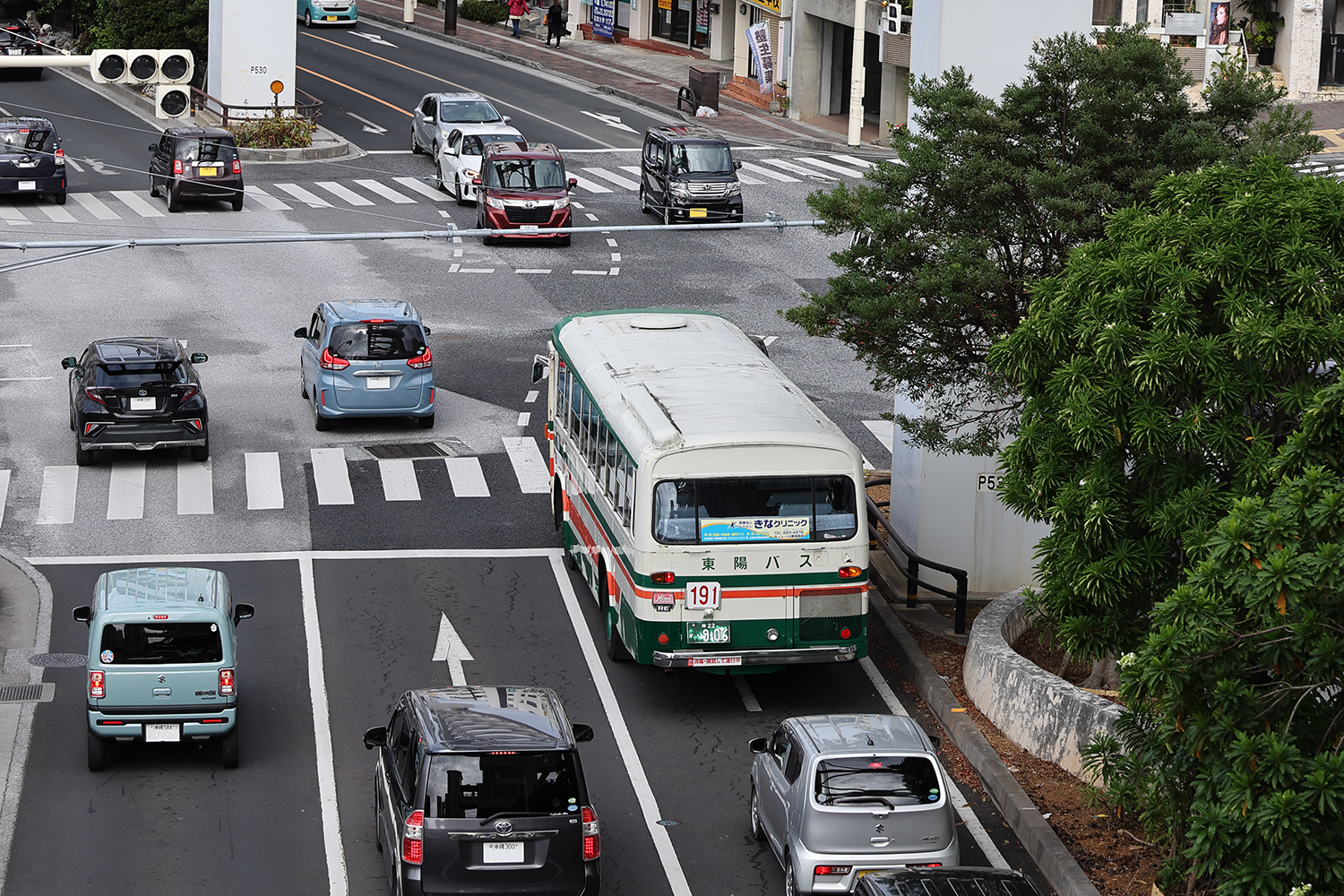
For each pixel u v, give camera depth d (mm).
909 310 38062
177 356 55125
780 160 107875
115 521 50688
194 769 35562
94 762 34812
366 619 44125
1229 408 27641
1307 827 22906
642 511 37656
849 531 38312
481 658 41938
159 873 30984
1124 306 28688
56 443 57281
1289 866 23328
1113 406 28297
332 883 30781
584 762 36562
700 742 37812
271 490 53844
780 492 37969
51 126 90688
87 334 69250
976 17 43938
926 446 42219
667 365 43375
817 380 66250
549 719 29188
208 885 30578
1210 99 39688
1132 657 26031
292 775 35375
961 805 34781
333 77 132125
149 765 35625
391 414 58719
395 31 158500
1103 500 28781
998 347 31031
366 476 55406
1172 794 28234
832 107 126812
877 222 39031
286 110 114438
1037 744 36469
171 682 34094
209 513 51750
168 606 34375
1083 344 28922
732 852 32688
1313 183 29203
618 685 40750
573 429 47156
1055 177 37594
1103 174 38812
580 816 27516
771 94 128500
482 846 27109
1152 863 31750
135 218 87875
